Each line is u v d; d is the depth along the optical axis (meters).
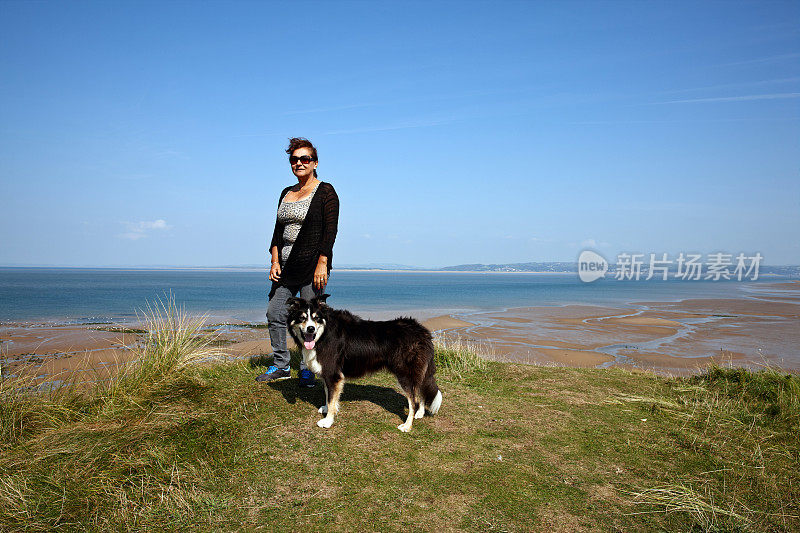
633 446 3.94
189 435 3.61
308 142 4.89
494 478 3.28
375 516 2.76
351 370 4.25
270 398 4.64
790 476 3.45
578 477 3.35
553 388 5.71
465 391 5.45
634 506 2.98
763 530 2.72
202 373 5.50
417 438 3.92
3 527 2.47
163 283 64.94
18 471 2.97
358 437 3.87
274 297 5.10
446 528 2.67
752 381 5.74
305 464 3.37
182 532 2.56
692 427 4.43
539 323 19.64
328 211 4.87
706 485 3.28
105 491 2.85
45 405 3.93
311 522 2.68
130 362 5.13
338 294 42.22
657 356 12.94
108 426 3.62
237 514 2.74
